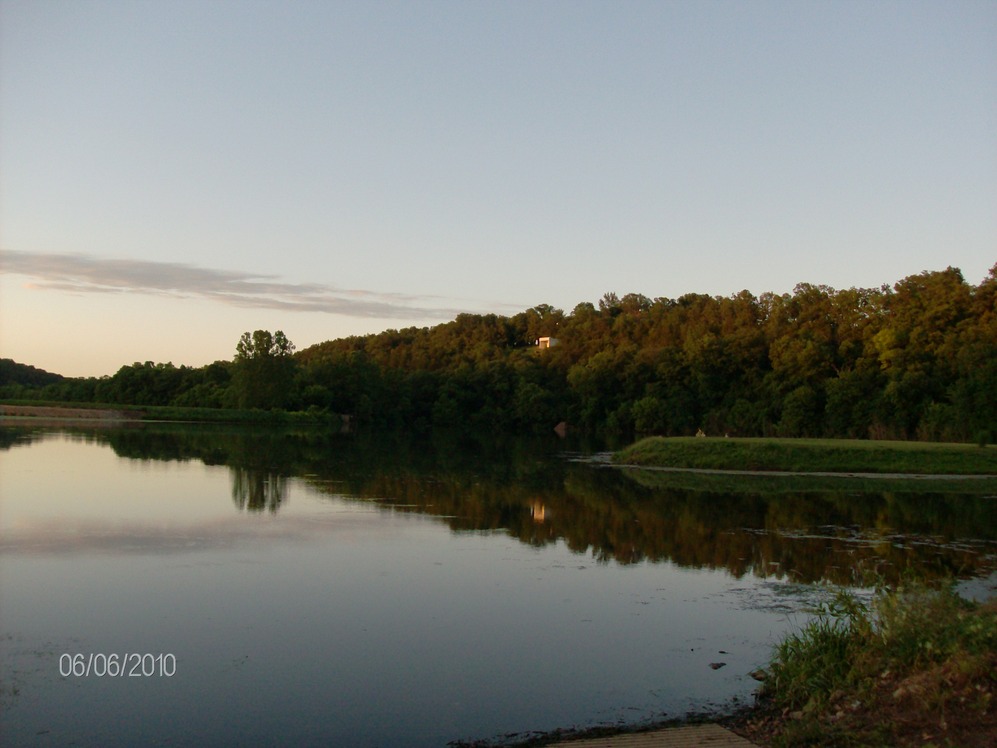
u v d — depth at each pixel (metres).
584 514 26.20
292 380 108.31
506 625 13.74
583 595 15.76
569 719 9.95
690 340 92.50
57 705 10.13
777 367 79.69
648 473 40.72
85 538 19.84
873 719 8.91
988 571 18.00
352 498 28.94
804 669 10.62
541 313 150.12
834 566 18.52
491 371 112.88
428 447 64.00
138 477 32.56
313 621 13.74
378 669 11.60
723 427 80.00
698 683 11.23
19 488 28.23
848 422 70.06
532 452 60.19
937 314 70.00
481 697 10.63
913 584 12.66
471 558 18.94
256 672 11.38
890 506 28.56
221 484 31.38
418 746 9.18
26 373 150.00
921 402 64.75
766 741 9.17
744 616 14.45
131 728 9.52
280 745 9.16
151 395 112.56
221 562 17.77
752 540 21.73
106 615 13.77
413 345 138.88
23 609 13.98
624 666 11.87
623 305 137.75
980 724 8.13
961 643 9.84
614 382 98.44
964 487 34.28
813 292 90.44
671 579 17.17
